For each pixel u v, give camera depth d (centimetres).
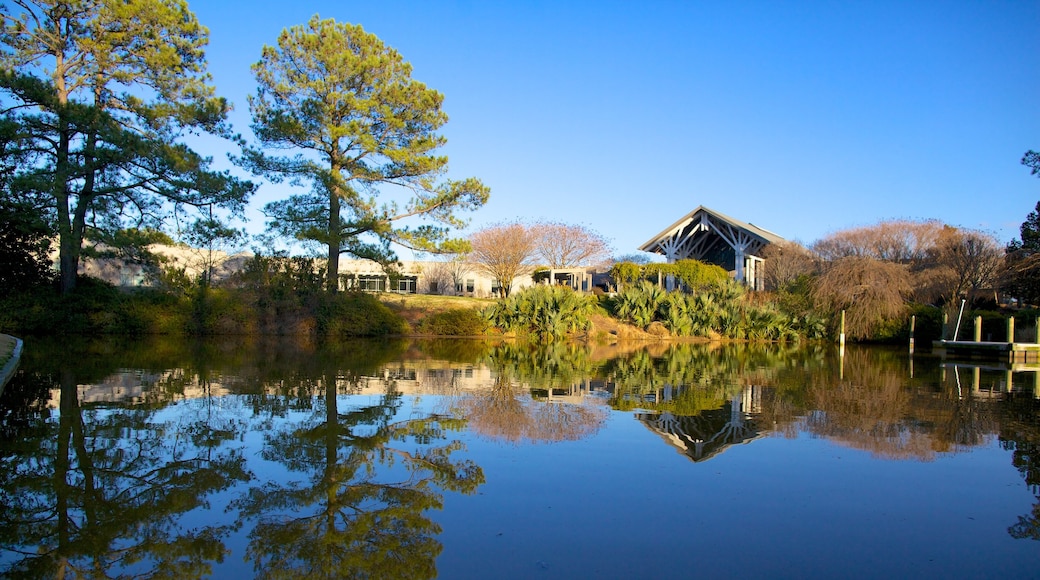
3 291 1986
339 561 340
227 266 2877
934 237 3303
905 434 654
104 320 2006
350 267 3841
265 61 2247
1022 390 1022
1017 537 380
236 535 376
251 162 2167
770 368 1379
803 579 322
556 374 1184
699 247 4003
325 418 701
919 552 357
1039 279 2412
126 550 355
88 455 537
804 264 3131
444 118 2430
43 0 1891
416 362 1379
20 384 927
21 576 322
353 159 2327
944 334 2130
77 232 1941
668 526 391
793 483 479
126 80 2052
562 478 486
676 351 1925
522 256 3725
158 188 1992
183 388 912
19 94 1783
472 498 440
